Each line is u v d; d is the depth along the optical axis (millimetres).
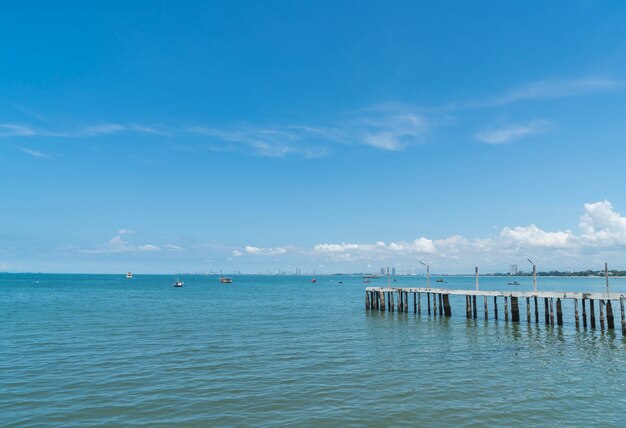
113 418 16516
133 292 114625
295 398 18922
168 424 15930
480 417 16703
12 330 38469
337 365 25312
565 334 38000
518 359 27500
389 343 33188
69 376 22422
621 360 27344
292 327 42062
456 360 27078
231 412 17172
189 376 22516
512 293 44625
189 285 184875
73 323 43625
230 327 41531
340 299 89812
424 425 15844
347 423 16000
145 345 31281
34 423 16016
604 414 17266
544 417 16828
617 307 69562
